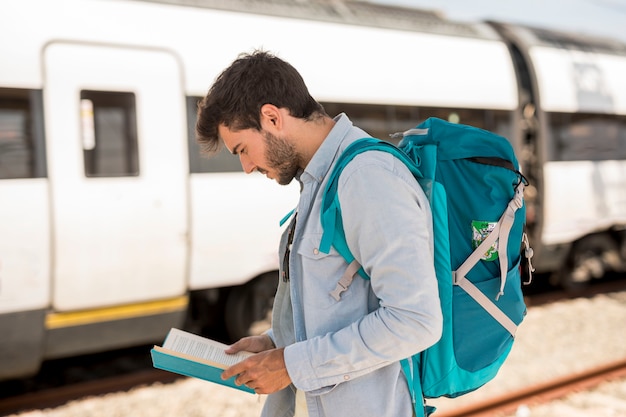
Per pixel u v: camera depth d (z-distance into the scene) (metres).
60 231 4.06
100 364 5.05
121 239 4.26
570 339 5.41
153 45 4.41
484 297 1.47
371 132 5.36
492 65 6.20
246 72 1.38
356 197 1.30
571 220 6.68
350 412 1.38
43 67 4.03
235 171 4.73
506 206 1.49
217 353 1.59
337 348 1.31
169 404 4.10
